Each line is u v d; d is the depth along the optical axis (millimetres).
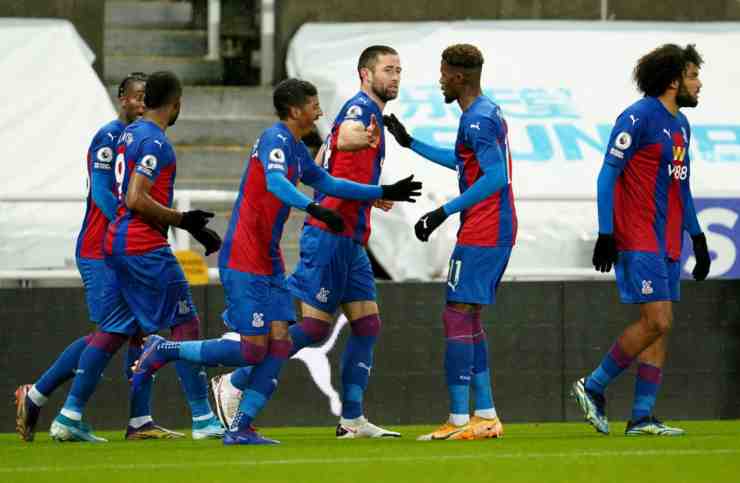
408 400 33531
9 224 34875
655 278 26219
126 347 32938
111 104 44844
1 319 32906
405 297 33594
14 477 19484
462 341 26531
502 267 26469
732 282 34688
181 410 33125
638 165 26219
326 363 33375
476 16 49875
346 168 27016
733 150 43594
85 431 27812
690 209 27453
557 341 34094
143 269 26844
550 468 20188
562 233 36656
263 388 25062
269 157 24078
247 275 24469
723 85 46469
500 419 33844
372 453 22938
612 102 45156
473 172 26203
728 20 51219
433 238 35656
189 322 27516
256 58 50750
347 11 49375
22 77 44938
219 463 21266
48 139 42938
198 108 47312
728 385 34625
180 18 52094
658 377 27250
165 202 26781
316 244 27250
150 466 20875
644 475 19219
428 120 42594
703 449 23203
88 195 28328
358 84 44938
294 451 23500
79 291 33031
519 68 46438
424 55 46500
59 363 27953
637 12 50719
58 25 47375
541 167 41938
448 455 22391
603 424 27406
